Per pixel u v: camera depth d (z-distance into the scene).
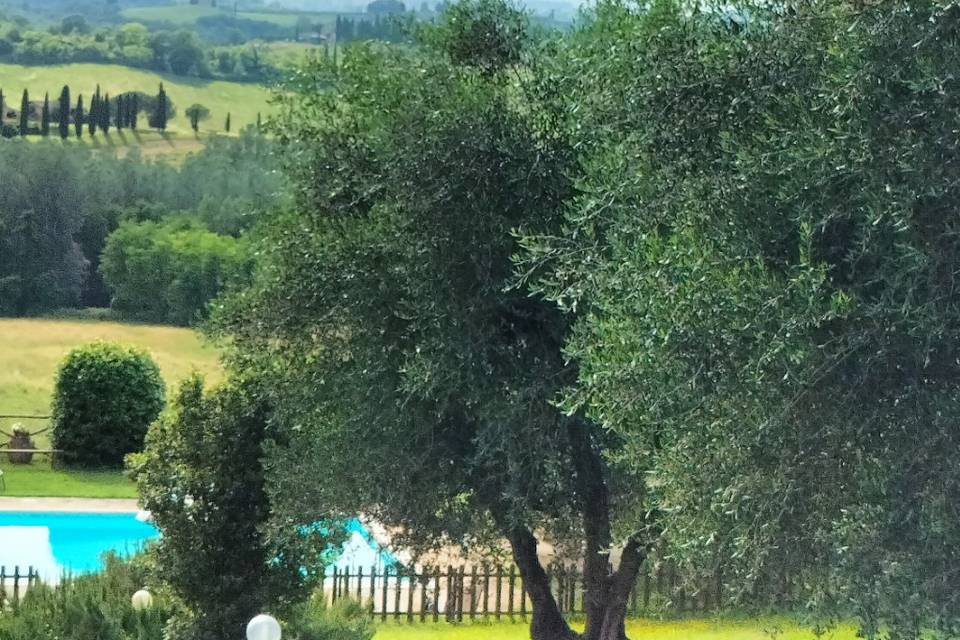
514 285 19.55
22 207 108.38
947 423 14.09
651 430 16.33
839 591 14.65
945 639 14.65
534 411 21.19
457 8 23.95
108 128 199.25
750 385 14.66
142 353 52.88
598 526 23.05
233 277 25.52
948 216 14.02
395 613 31.62
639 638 27.91
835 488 14.77
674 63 17.14
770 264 15.48
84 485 48.53
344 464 22.33
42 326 101.19
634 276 15.99
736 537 14.87
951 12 14.12
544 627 24.61
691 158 17.11
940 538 13.99
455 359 21.22
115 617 24.48
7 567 39.94
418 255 21.30
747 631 28.70
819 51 15.90
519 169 21.53
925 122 14.37
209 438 24.03
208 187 119.50
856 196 14.37
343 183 23.56
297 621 25.17
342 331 23.20
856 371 14.65
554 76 22.36
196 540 23.95
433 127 21.47
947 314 13.85
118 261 107.38
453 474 22.64
